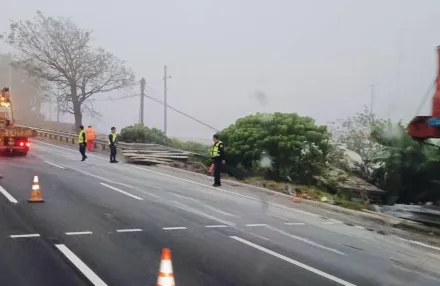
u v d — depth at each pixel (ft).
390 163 57.47
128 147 91.50
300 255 28.17
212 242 30.07
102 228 32.37
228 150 68.08
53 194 44.68
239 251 28.32
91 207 39.40
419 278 25.14
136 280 22.50
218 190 53.42
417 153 55.52
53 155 84.99
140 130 107.24
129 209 39.34
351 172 65.57
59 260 25.11
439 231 36.99
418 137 41.34
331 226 37.22
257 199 48.47
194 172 69.41
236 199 47.78
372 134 60.44
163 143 108.37
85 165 71.05
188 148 103.81
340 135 72.90
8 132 79.41
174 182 57.82
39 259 25.16
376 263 27.48
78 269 23.81
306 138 64.18
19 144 80.28
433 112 39.83
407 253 30.19
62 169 64.54
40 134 134.10
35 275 22.79
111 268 24.12
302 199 49.52
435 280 24.94
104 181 54.85
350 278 24.47
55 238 29.35
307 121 67.41
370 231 36.22
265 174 66.59
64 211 37.32
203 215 38.55
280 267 25.63
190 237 31.07
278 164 65.72
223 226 34.76
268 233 33.37
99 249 27.35
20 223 32.86
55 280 22.21
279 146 63.41
